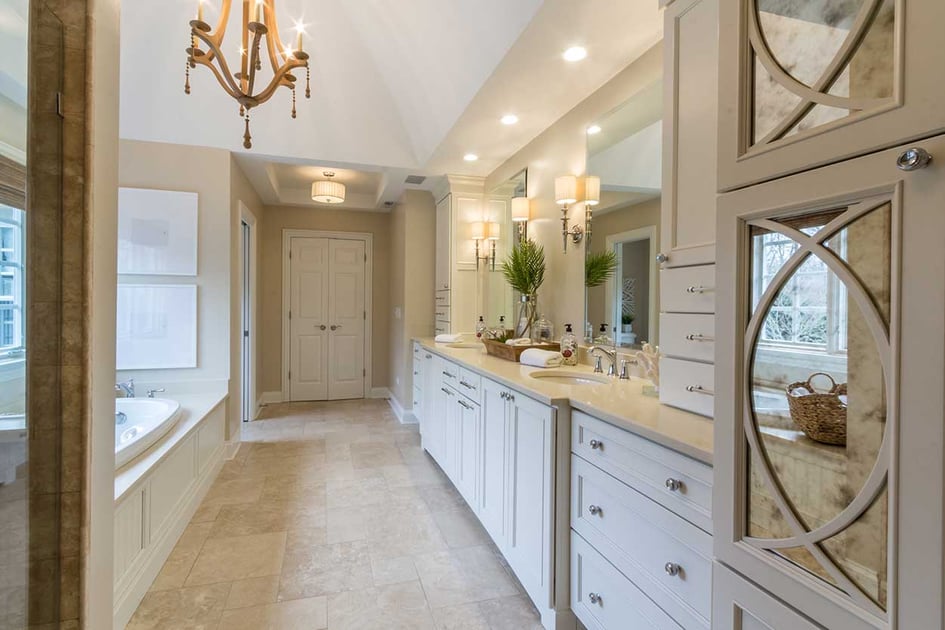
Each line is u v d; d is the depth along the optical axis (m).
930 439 0.55
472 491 2.51
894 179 0.59
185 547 2.29
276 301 5.66
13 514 1.02
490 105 2.63
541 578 1.72
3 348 1.02
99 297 1.11
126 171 3.32
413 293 4.87
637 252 2.09
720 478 0.88
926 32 0.56
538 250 3.05
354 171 4.66
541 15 1.79
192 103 3.29
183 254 3.42
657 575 1.24
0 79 1.01
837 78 0.68
